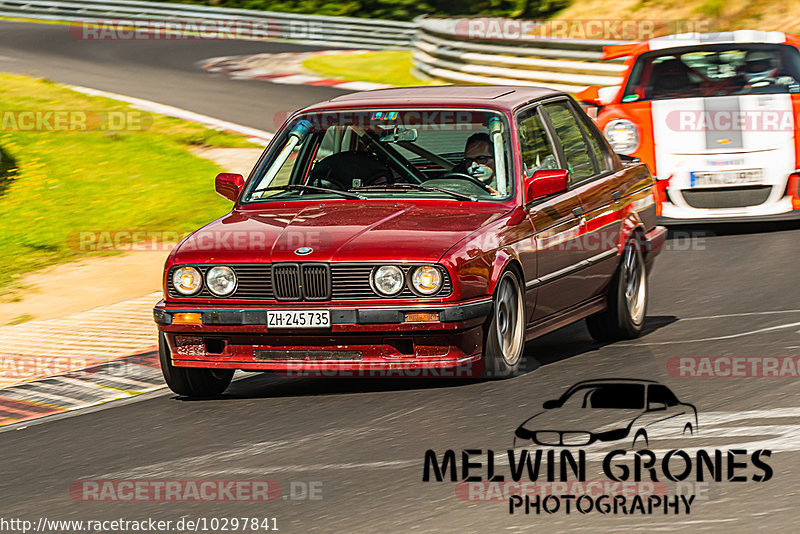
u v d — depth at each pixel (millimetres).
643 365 23469
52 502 17688
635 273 27047
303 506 16531
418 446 18953
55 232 45875
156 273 38000
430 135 25109
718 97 37688
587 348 25750
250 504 16781
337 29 119000
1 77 92812
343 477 17688
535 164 24812
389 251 21641
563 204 24891
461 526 15336
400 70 95188
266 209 24484
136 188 53062
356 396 22531
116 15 135250
